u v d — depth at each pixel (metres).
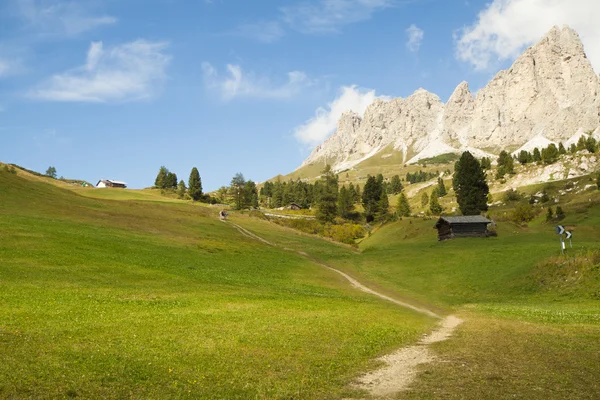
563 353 24.48
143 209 121.81
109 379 18.59
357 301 50.91
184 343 25.28
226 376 20.39
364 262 90.19
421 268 76.19
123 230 84.06
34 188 105.56
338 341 28.36
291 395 18.28
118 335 25.78
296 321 34.28
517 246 81.06
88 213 94.88
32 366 18.92
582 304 45.69
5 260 46.75
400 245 123.38
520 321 37.28
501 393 17.97
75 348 22.28
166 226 101.12
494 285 58.78
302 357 24.12
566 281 52.28
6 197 87.94
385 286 66.88
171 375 19.84
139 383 18.56
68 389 17.00
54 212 86.75
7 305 30.83
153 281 49.34
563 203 177.00
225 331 29.05
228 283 54.91
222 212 141.88
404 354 25.75
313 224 177.62
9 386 16.55
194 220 121.06
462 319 41.06
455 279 65.50
